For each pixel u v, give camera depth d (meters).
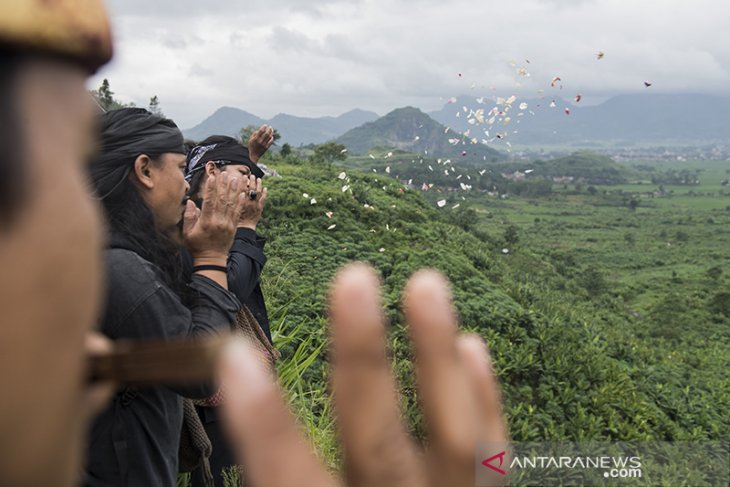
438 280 0.32
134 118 2.04
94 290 0.34
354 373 0.29
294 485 0.27
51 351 0.32
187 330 1.90
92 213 0.35
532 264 36.88
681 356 22.62
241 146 3.34
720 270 74.81
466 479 0.29
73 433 0.33
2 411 0.31
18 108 0.32
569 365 9.98
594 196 188.00
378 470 0.28
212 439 2.68
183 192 2.13
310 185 20.42
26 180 0.32
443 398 0.30
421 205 31.62
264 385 0.29
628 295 61.66
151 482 1.81
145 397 1.80
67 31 0.33
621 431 8.52
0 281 0.31
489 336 10.52
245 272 2.92
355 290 0.29
